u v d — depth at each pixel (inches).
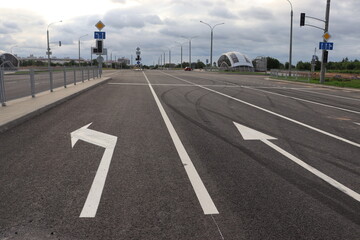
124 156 246.8
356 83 1359.5
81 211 156.7
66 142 284.7
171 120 401.1
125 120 394.0
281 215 156.9
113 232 138.0
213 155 254.8
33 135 308.7
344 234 140.7
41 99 536.1
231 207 164.2
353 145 300.7
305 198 177.6
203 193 180.9
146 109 491.5
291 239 135.9
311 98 751.7
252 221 150.2
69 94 621.0
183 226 144.2
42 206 161.5
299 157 256.2
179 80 1409.9
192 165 229.0
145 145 279.4
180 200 171.2
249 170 221.6
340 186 196.7
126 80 1314.0
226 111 494.9
